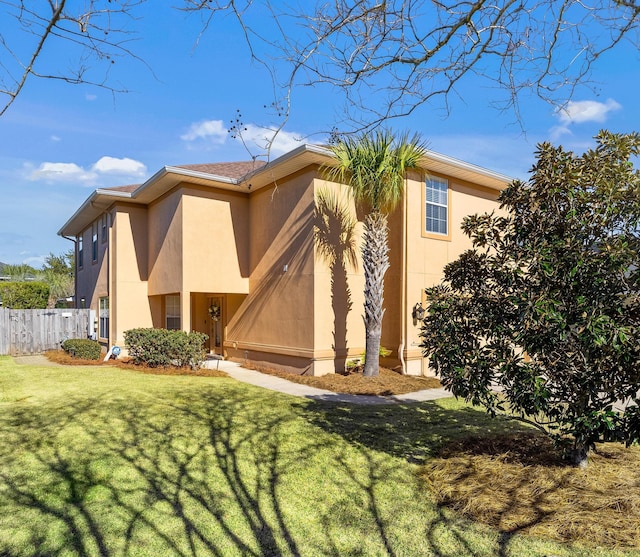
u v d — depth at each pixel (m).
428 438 5.90
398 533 3.50
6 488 4.20
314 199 10.62
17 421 6.34
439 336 4.80
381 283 10.30
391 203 10.90
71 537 3.38
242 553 3.23
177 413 6.95
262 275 12.44
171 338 11.32
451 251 12.38
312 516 3.79
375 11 3.12
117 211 14.10
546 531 3.41
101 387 8.80
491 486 4.18
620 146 4.20
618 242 3.84
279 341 11.60
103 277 15.58
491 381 4.49
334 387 9.41
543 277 4.18
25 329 14.98
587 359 3.99
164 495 4.13
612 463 4.60
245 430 6.16
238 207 13.01
